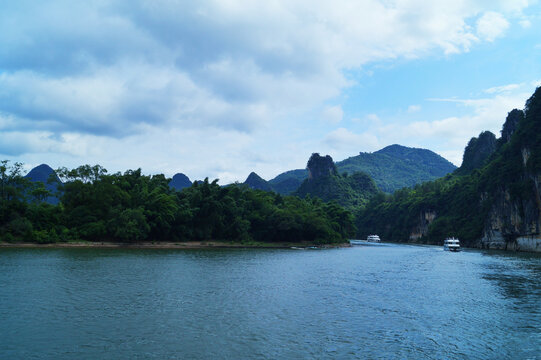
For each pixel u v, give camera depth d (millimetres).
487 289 38844
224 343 20250
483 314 27797
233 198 122188
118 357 17891
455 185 186500
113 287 35375
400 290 37750
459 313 28062
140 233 91062
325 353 19062
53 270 45062
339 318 26016
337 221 157250
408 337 22000
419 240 199375
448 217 174000
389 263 68688
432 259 80562
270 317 25844
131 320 24266
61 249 76500
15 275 40719
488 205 140875
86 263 53188
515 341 21531
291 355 18672
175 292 33875
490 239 139125
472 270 57281
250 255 80188
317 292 35750
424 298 33688
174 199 107500
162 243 98125
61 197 94125
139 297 31266
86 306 27703
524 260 78688
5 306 27141
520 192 120062
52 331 21688
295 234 128000
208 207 108000
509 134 179875
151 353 18516
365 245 158625
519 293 36562
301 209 139000
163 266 52969
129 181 106438
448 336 22328
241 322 24406
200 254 77625
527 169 117125
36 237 80312
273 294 34219
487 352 19703
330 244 134125
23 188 88938
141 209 94125
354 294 35062
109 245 88312
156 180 113438
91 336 20938
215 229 113562
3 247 75188
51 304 28016
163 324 23531
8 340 20000
